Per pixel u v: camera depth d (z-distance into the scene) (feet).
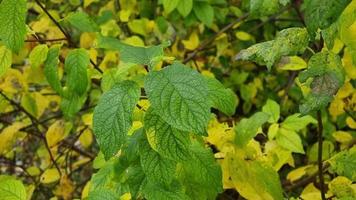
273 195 2.67
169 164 2.15
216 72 4.85
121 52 2.25
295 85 4.44
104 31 4.37
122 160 2.37
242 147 2.74
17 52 2.34
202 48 4.54
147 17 4.93
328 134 4.03
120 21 4.98
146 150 2.17
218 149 2.92
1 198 2.36
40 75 4.07
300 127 3.09
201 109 1.87
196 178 2.40
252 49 2.37
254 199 2.69
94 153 5.19
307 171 3.67
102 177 2.55
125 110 1.97
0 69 2.72
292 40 2.27
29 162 5.31
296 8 4.05
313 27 1.87
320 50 2.33
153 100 1.89
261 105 4.83
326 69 2.19
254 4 2.25
